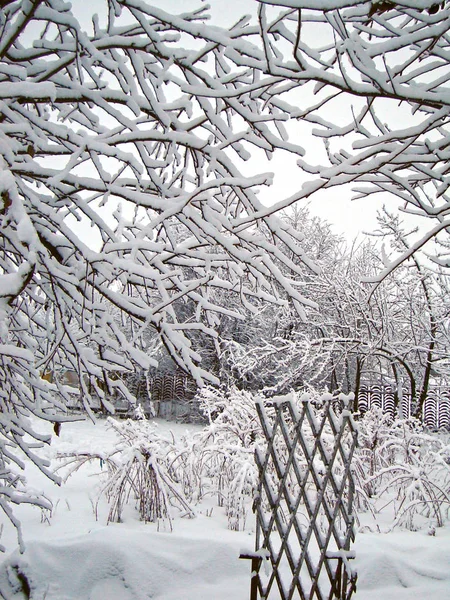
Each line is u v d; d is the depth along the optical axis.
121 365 4.00
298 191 2.71
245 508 6.18
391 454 8.32
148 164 3.74
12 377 4.04
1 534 5.11
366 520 6.48
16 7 3.25
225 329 17.38
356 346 12.66
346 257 17.44
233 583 3.54
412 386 12.64
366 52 2.40
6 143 3.00
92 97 3.40
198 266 4.17
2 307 2.43
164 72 3.53
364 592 3.52
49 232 3.82
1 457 4.03
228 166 3.41
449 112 2.43
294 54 2.31
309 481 6.49
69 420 3.87
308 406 2.91
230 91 2.89
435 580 3.68
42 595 3.45
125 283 3.51
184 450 6.74
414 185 3.09
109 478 6.37
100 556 3.57
